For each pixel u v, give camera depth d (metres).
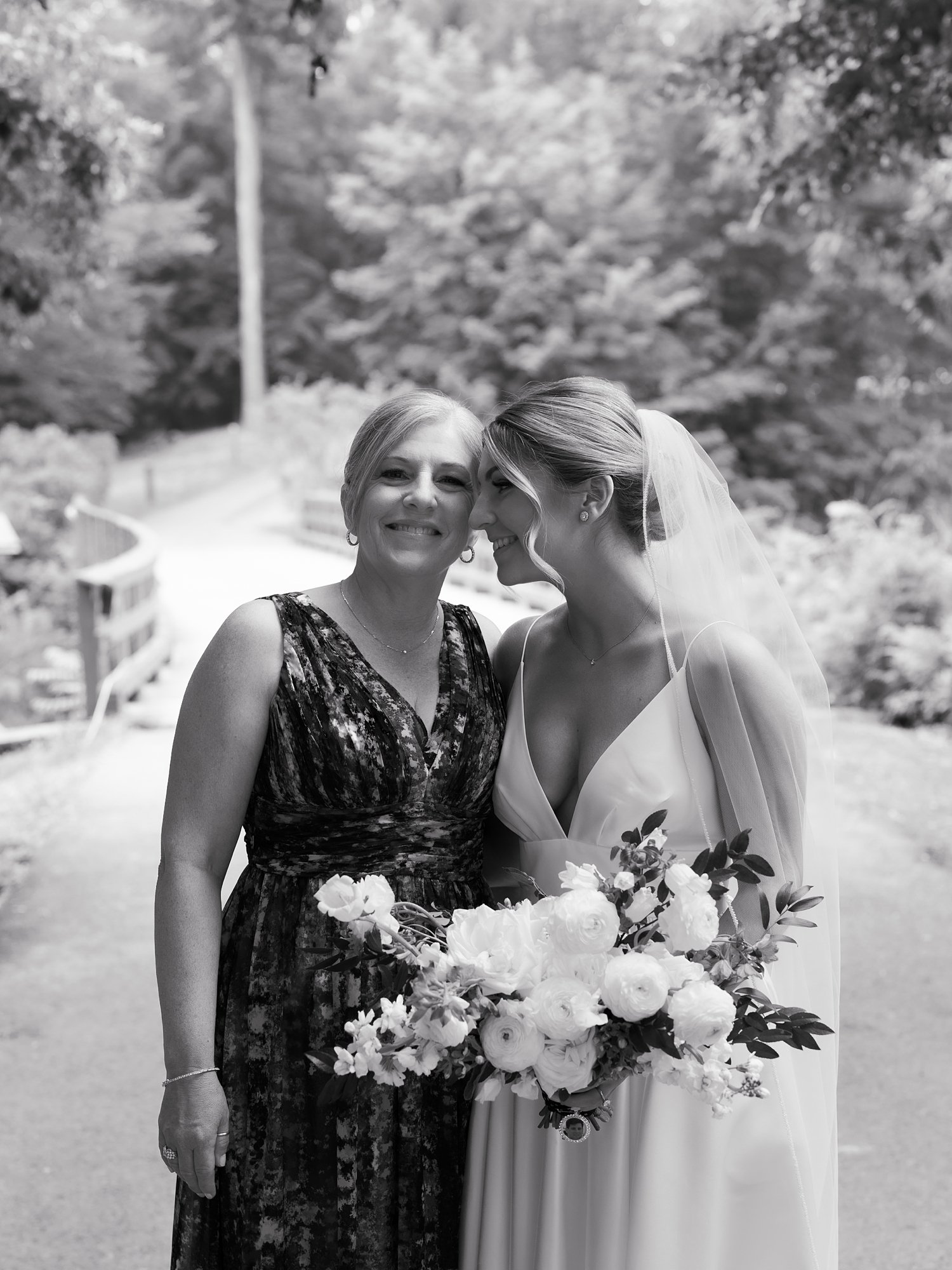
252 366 34.62
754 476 28.27
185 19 32.94
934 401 26.52
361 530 2.09
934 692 10.02
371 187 28.89
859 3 6.89
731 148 9.20
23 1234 3.37
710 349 27.98
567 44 36.69
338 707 2.04
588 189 26.62
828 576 11.81
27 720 13.38
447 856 2.12
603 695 2.12
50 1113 4.00
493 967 1.72
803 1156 2.06
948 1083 4.17
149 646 11.59
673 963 1.73
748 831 1.79
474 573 15.23
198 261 39.56
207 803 2.02
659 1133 1.97
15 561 18.17
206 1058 1.95
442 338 27.67
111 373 32.78
